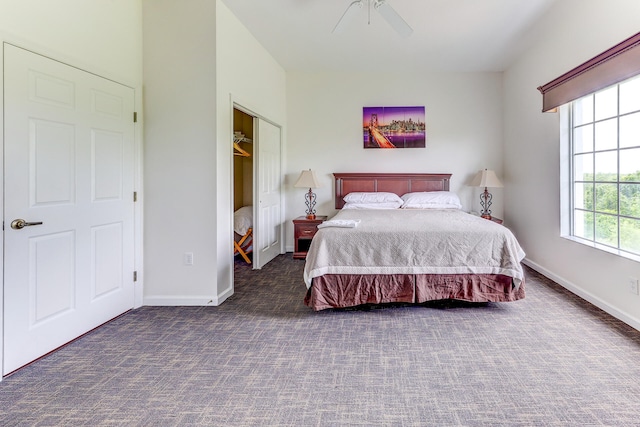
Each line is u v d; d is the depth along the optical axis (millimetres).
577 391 1763
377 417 1592
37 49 2131
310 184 4980
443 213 4078
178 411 1643
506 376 1909
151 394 1776
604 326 2541
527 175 4285
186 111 3041
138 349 2271
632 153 2672
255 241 4383
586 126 3271
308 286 2840
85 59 2473
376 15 3406
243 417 1598
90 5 2508
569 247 3365
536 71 4008
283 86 5172
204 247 3078
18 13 2021
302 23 3598
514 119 4660
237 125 5410
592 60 2732
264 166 4539
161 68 3041
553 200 3662
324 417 1595
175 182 3068
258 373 1971
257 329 2578
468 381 1866
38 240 2166
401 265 2852
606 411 1608
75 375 1962
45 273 2209
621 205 2812
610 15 2666
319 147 5309
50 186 2236
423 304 3072
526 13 3352
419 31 3748
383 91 5195
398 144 5195
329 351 2227
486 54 4391
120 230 2859
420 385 1838
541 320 2672
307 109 5289
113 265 2785
